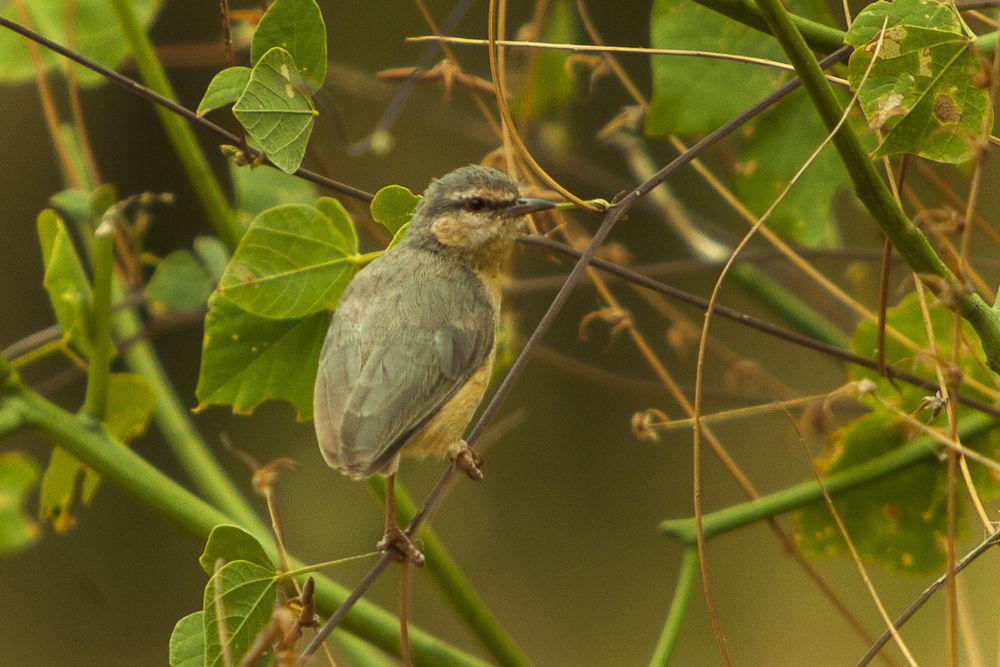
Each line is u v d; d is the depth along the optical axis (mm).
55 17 11328
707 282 19234
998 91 7855
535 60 12508
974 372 9383
